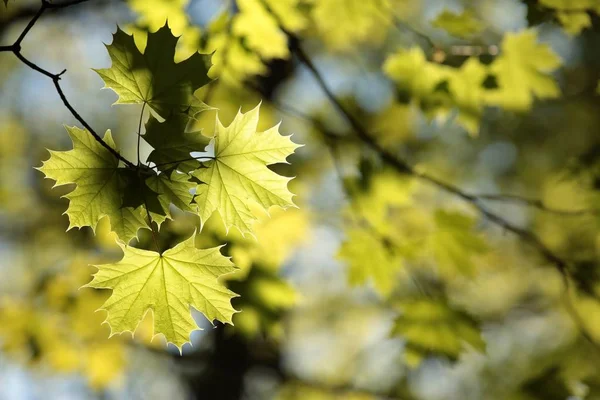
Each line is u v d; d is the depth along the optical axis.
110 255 4.99
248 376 7.35
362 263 3.76
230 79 3.65
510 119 8.00
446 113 3.73
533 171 8.45
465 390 7.85
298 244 4.11
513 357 8.16
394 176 3.78
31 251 6.18
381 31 6.19
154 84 1.86
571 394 4.08
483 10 6.67
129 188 1.86
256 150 1.90
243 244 3.54
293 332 8.23
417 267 5.10
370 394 6.67
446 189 3.72
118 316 1.84
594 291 3.67
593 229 4.05
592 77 7.98
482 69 3.59
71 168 1.81
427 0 6.36
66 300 4.88
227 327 3.78
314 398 6.86
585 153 3.72
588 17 3.33
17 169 6.88
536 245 3.71
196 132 1.87
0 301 4.95
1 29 5.37
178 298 1.88
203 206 1.90
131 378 7.75
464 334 3.79
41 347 4.88
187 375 7.52
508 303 8.09
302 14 3.73
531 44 3.51
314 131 4.60
